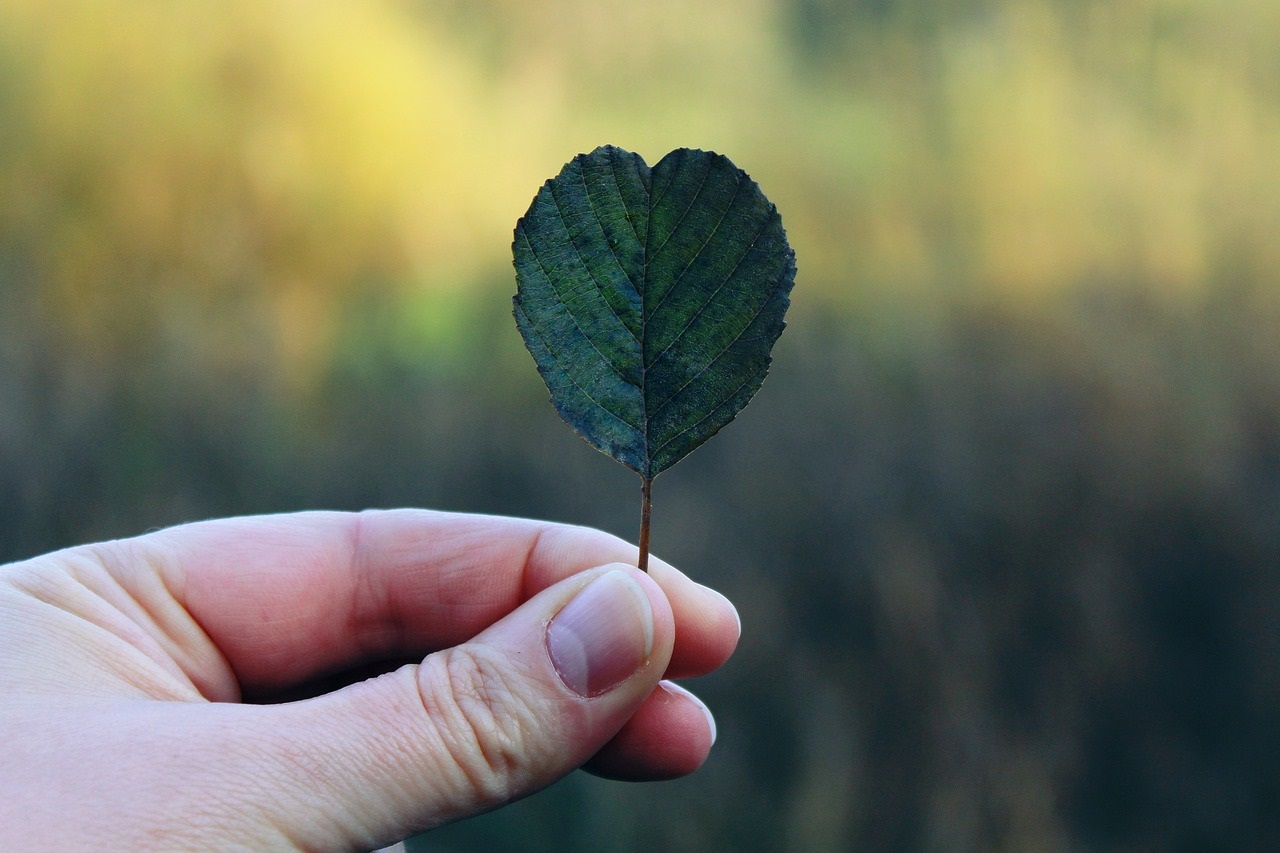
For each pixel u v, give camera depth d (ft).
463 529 1.13
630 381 0.93
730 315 0.92
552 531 1.12
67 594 1.02
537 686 0.96
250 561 1.10
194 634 1.07
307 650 1.11
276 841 0.90
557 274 0.92
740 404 0.92
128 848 0.89
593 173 0.92
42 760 0.90
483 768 0.95
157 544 1.08
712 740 1.10
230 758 0.91
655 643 0.98
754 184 0.91
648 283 0.92
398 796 0.93
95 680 0.98
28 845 0.88
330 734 0.93
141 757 0.91
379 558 1.12
